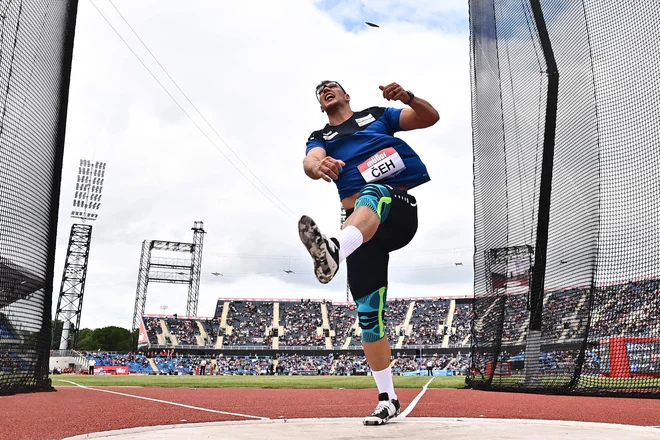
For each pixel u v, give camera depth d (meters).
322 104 3.68
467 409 4.48
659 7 7.22
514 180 8.98
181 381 16.61
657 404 5.36
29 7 7.33
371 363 3.49
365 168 3.33
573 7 7.87
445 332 49.69
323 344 51.16
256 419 3.55
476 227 10.48
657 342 7.83
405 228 3.31
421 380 16.44
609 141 7.80
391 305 54.12
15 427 2.98
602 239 7.75
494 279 9.45
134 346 55.81
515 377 8.95
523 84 8.84
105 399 5.82
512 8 9.15
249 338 52.22
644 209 7.43
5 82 6.91
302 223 2.25
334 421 3.41
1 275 7.02
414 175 3.41
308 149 3.51
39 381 7.53
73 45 8.74
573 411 4.33
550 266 8.33
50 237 8.06
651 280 7.75
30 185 7.52
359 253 3.39
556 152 8.27
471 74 10.98
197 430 2.82
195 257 58.34
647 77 7.35
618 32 7.66
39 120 7.74
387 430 2.80
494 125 9.58
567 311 8.02
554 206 8.26
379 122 3.56
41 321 7.74
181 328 52.94
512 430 2.80
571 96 7.88
